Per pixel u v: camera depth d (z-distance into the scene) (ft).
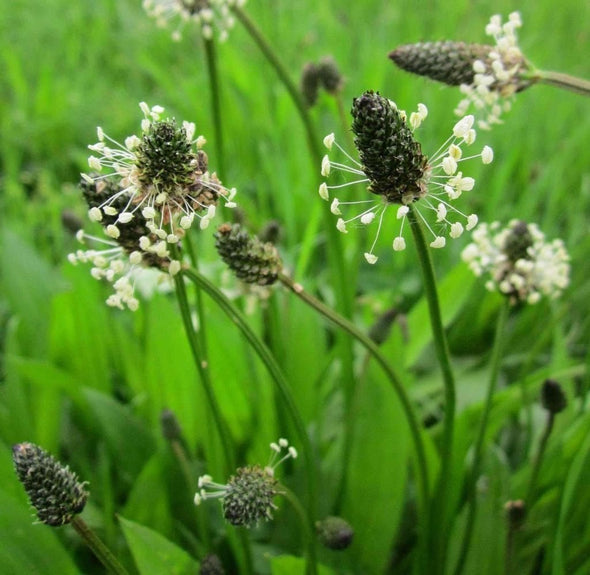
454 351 0.79
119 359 0.74
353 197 0.66
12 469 0.53
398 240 0.30
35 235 1.03
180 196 0.33
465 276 0.65
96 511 0.56
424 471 0.47
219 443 0.53
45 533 0.46
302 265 0.74
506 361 0.74
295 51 1.37
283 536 0.55
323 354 0.65
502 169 0.90
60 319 0.66
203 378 0.41
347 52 1.32
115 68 1.56
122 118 1.29
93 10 1.78
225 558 0.56
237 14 0.57
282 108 1.06
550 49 1.30
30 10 1.80
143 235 0.35
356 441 0.53
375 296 0.80
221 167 0.60
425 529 0.49
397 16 1.47
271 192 1.09
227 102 1.18
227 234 0.36
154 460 0.55
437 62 0.43
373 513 0.53
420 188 0.30
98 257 0.35
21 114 1.29
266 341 0.69
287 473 0.61
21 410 0.61
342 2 1.61
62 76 1.46
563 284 0.47
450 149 0.29
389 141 0.28
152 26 1.60
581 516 0.52
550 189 0.98
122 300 0.36
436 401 0.67
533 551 0.52
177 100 1.26
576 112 1.17
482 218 0.96
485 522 0.51
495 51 0.42
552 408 0.45
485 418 0.48
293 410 0.40
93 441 0.68
